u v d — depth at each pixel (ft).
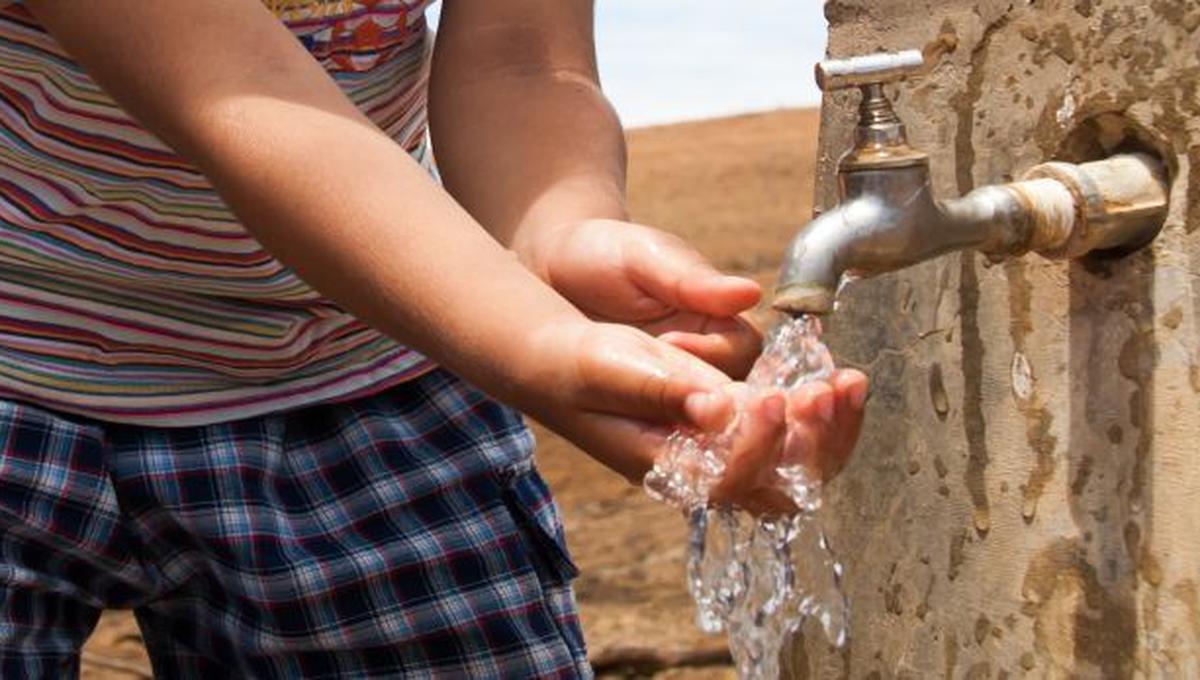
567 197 5.78
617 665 12.23
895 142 5.18
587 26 6.38
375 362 6.79
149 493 6.36
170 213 6.20
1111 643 5.86
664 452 4.74
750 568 5.12
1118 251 5.71
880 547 6.77
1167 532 5.64
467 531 6.73
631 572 13.94
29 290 6.25
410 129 6.75
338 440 6.75
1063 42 5.82
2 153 6.15
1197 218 5.46
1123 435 5.76
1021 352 6.10
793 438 4.64
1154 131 5.55
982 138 6.13
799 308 5.04
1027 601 6.15
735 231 36.19
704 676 12.01
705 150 45.50
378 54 6.38
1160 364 5.62
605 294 5.41
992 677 6.32
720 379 4.70
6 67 6.03
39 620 6.22
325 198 5.03
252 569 6.45
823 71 5.11
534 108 6.07
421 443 6.82
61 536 6.22
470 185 5.98
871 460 6.77
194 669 6.73
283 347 6.52
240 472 6.49
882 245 5.14
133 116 5.40
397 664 6.67
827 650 7.06
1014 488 6.17
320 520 6.63
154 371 6.40
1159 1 5.50
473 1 6.34
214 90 5.15
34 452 6.20
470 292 4.93
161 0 5.22
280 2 6.09
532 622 6.77
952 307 6.35
